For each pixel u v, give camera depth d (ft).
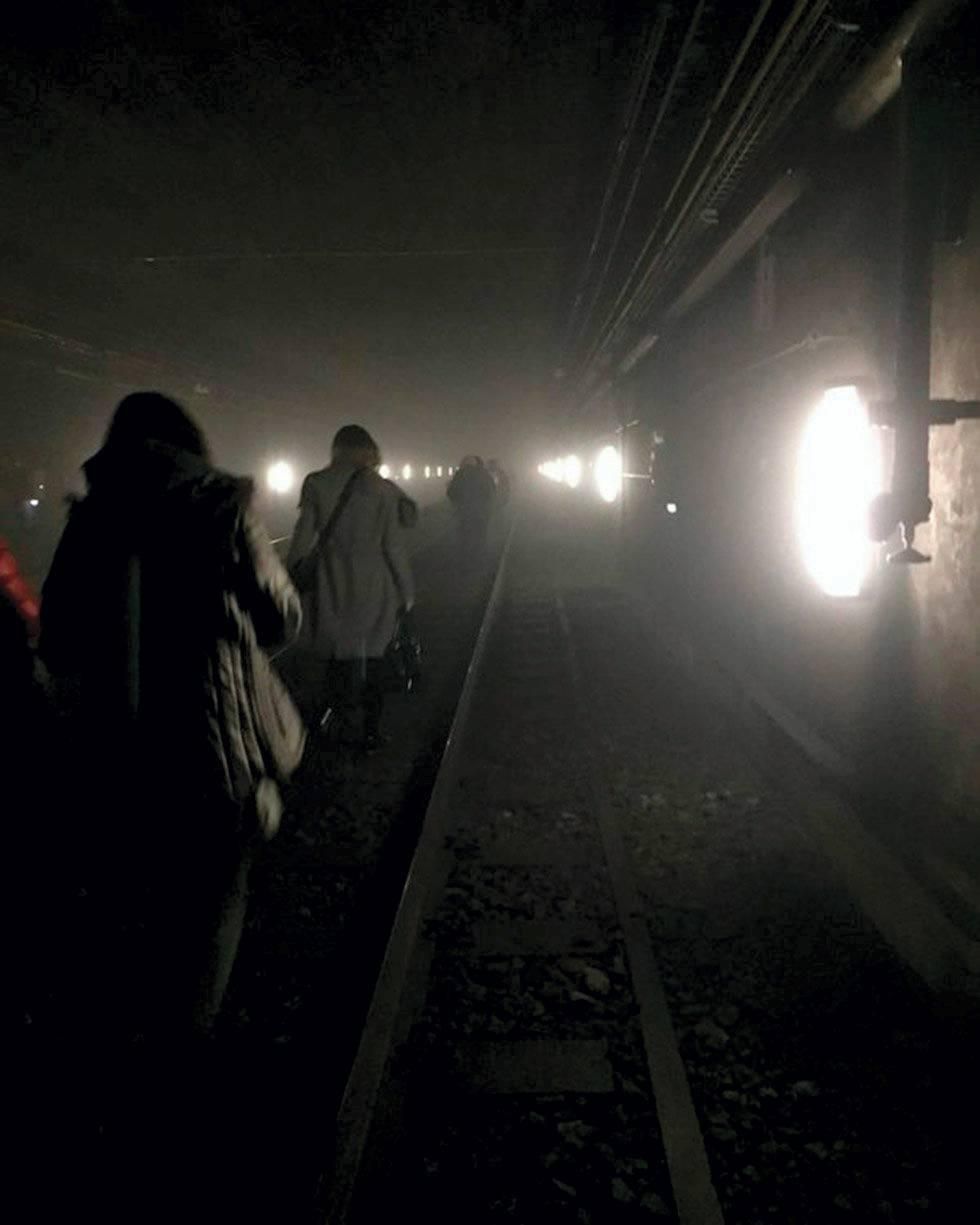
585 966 12.98
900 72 11.97
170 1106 9.04
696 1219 8.42
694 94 19.97
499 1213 8.71
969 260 12.33
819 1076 10.67
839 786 16.80
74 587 8.91
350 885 15.60
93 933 12.66
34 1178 8.91
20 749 9.93
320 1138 8.75
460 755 21.84
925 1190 8.92
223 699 8.91
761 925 14.08
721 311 29.27
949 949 11.37
